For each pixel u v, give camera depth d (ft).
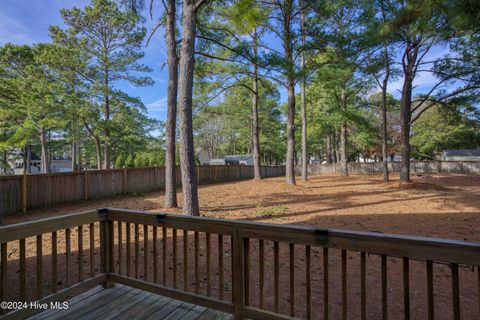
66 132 62.59
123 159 49.98
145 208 23.29
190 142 18.26
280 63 26.20
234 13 21.13
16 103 45.93
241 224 6.29
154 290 7.48
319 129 61.87
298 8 31.24
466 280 9.20
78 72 45.39
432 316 4.65
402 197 27.55
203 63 27.84
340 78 38.47
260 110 79.71
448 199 25.44
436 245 4.51
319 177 57.62
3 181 21.74
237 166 61.11
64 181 26.71
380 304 7.66
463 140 77.56
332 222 17.39
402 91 37.11
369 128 49.78
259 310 6.19
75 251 12.30
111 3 44.16
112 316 6.76
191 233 15.43
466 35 26.53
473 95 32.35
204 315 6.77
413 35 25.63
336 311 7.37
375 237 4.99
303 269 10.23
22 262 6.29
